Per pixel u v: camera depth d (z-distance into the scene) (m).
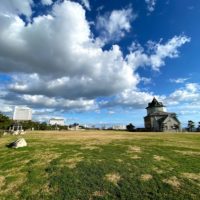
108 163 13.35
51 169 12.58
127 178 10.93
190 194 9.12
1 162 14.70
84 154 16.08
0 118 45.94
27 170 12.74
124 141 24.30
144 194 9.31
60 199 9.18
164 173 11.53
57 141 24.25
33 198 9.34
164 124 70.88
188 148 19.11
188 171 11.91
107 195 9.37
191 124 75.56
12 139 27.94
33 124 72.06
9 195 9.73
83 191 9.77
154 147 19.38
